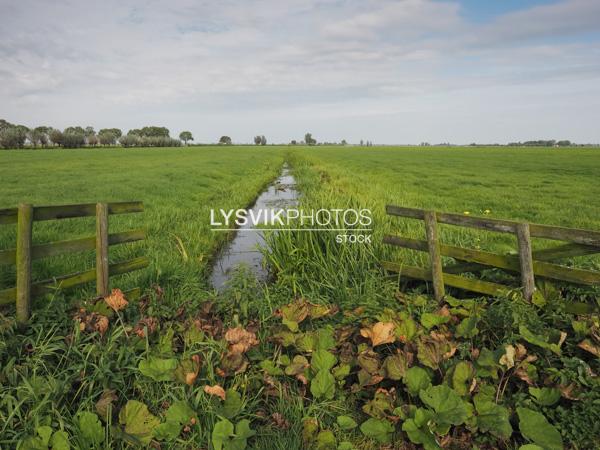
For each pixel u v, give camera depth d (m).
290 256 6.16
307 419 2.84
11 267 5.99
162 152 63.06
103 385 3.02
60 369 3.29
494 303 4.13
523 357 3.17
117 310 3.96
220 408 2.82
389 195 13.60
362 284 5.25
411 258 6.10
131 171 26.27
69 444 2.46
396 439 2.73
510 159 45.22
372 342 3.41
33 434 2.59
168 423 2.69
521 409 2.68
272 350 3.76
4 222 3.76
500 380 3.08
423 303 4.40
